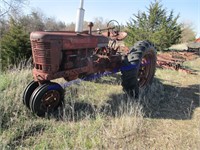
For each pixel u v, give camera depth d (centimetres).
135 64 470
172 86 621
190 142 343
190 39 3450
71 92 494
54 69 368
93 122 379
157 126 386
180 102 502
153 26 1853
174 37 1883
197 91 586
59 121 374
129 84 474
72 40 388
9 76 547
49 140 323
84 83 566
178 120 412
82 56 418
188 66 1020
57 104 397
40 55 361
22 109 396
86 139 330
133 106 423
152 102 483
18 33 864
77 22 429
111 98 488
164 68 862
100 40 455
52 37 357
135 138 344
